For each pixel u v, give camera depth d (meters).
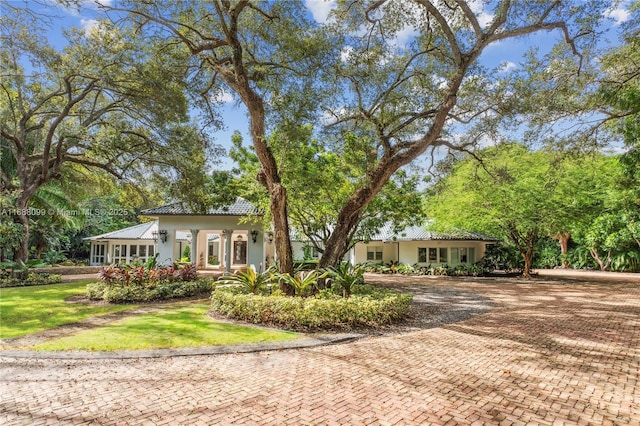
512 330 8.08
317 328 7.78
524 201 20.23
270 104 10.26
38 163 17.34
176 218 20.28
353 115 11.62
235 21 9.94
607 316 9.95
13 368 5.27
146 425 3.62
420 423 3.71
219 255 31.34
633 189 14.98
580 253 31.75
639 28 9.84
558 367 5.55
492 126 11.91
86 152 17.80
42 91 16.50
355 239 18.11
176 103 13.89
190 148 15.34
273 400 4.21
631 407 4.16
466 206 21.86
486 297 14.02
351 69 11.10
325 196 14.05
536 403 4.23
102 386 4.61
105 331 7.34
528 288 17.45
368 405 4.10
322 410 3.96
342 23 11.09
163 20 10.62
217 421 3.70
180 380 4.83
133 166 17.72
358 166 11.17
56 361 5.58
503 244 28.45
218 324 8.00
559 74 11.76
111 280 11.91
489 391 4.56
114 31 12.42
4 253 18.53
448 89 10.48
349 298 9.16
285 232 10.59
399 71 11.92
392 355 6.04
